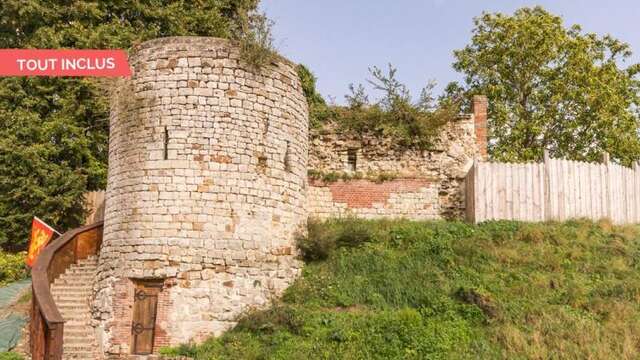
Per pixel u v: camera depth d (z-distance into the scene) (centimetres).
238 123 1583
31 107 2373
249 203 1561
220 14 2955
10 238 2211
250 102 1608
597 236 1902
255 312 1459
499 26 3119
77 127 2347
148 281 1495
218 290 1484
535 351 1267
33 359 1351
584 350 1278
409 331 1326
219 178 1543
